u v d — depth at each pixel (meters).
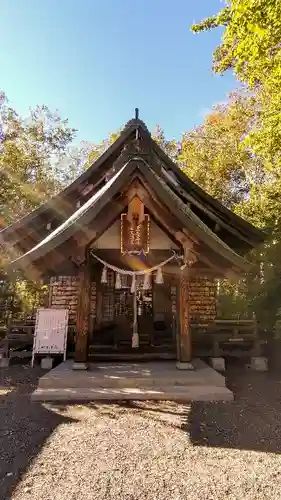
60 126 24.55
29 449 3.69
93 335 9.12
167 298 9.94
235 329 8.29
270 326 10.07
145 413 4.87
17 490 2.90
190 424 4.46
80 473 3.17
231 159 20.95
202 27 9.03
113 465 3.33
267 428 4.34
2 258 9.58
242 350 8.81
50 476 3.12
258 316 10.30
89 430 4.23
